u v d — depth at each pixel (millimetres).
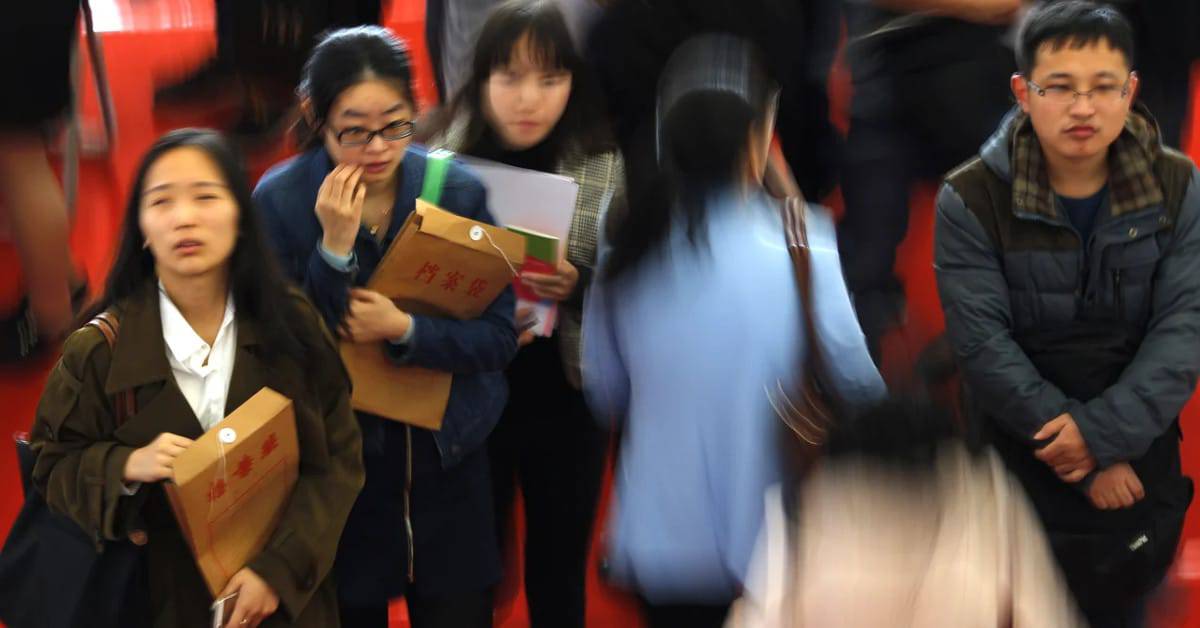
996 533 4012
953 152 9094
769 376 5504
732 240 5539
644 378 5660
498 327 6277
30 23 8453
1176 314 6414
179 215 5344
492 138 6945
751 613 4168
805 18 9070
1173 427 6605
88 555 5469
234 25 10047
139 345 5441
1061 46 6168
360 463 5824
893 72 9141
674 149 5566
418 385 6176
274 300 5586
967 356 6574
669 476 5609
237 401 5539
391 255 5914
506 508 7273
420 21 11922
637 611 5934
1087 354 6496
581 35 7551
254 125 10289
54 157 9867
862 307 9086
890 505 3975
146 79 11359
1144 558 6551
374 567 6242
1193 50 8992
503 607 7555
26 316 9227
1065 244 6457
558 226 6637
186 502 5211
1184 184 6441
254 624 5527
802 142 9406
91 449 5395
